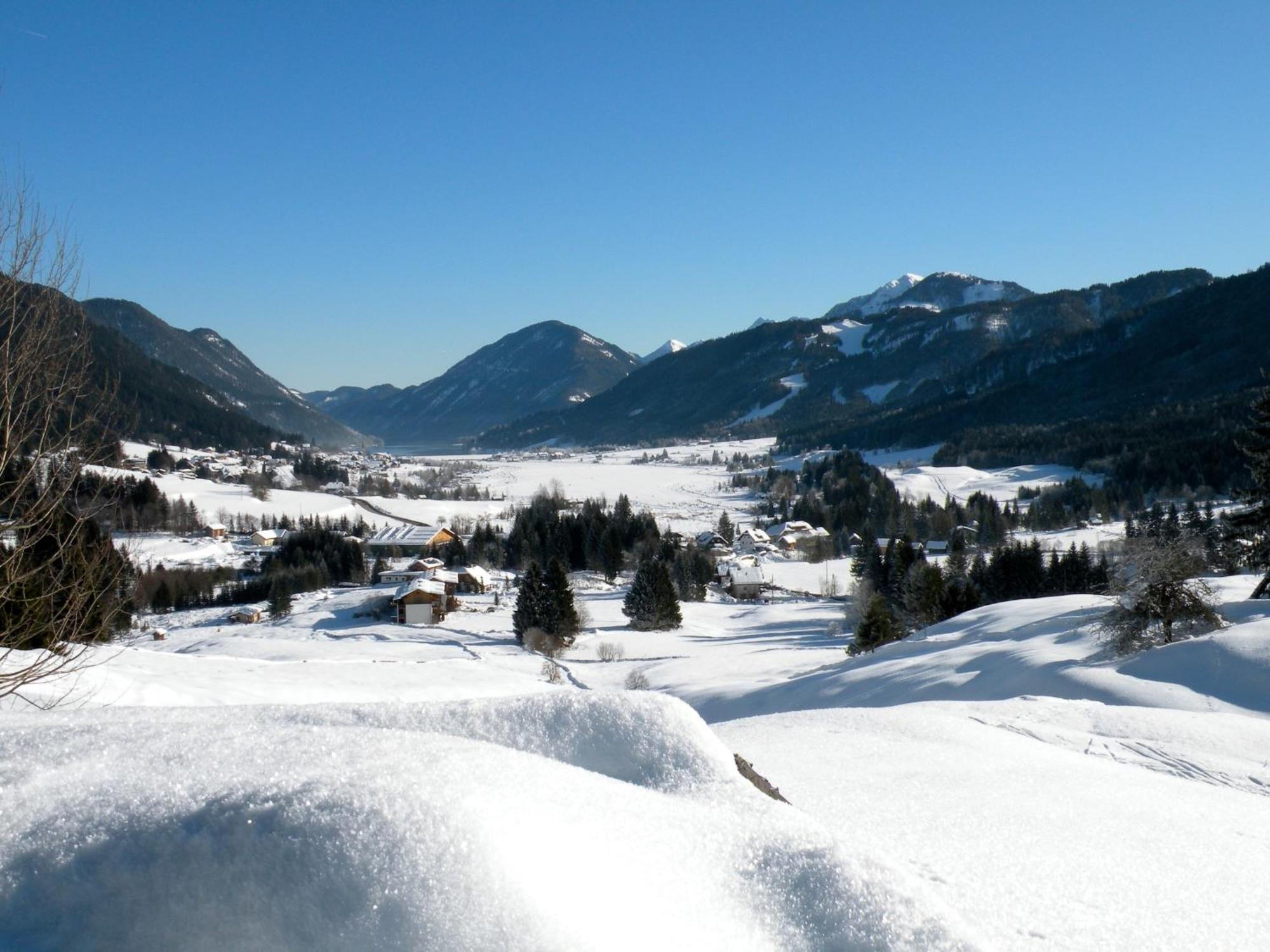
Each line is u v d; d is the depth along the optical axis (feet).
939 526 378.73
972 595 172.55
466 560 337.52
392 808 8.04
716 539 363.76
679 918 8.09
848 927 8.44
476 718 12.49
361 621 217.97
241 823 8.07
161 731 10.51
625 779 11.39
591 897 7.86
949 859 13.69
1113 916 12.18
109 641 52.21
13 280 22.31
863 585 198.08
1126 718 39.01
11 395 21.40
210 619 226.38
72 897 7.82
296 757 9.31
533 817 8.52
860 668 99.40
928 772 22.33
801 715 36.47
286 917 7.37
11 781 9.16
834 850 9.38
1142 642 69.62
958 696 73.15
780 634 202.39
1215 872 15.01
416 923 7.20
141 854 7.99
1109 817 18.20
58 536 22.39
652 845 8.88
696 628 212.02
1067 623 92.53
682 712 12.55
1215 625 69.62
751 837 9.61
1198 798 22.98
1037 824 16.71
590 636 193.36
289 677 79.36
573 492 648.38
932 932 8.38
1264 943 12.15
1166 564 71.26
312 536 329.31
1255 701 53.21
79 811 8.57
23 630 21.93
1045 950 10.82
